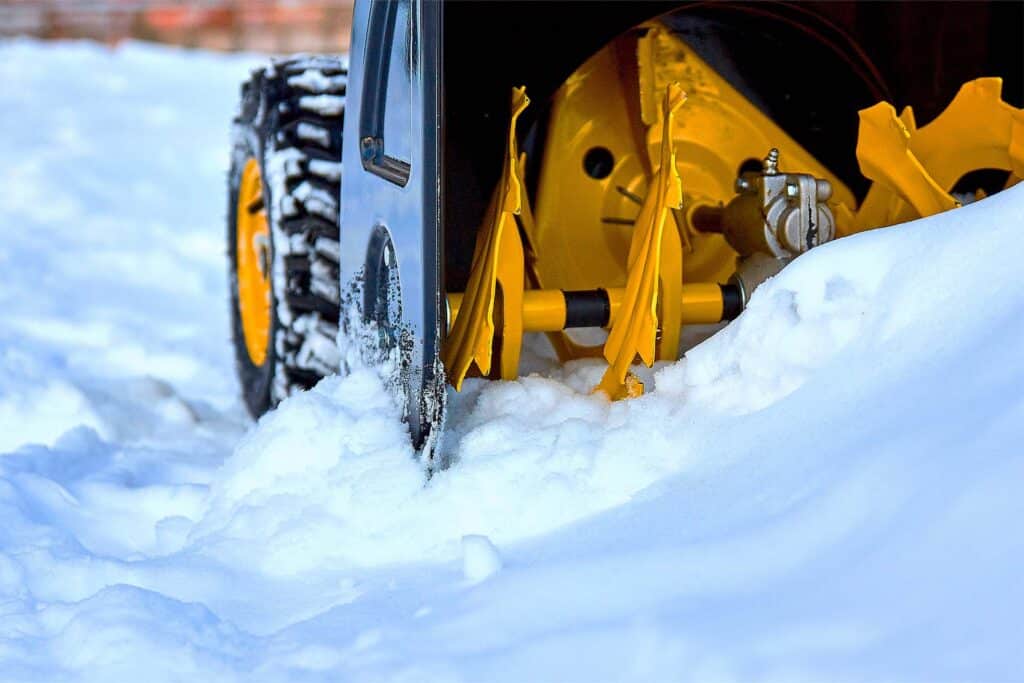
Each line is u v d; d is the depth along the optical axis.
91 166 9.95
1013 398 2.04
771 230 3.09
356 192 3.06
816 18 3.61
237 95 13.40
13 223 8.03
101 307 6.21
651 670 1.92
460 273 3.28
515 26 3.35
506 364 2.93
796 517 2.11
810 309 2.53
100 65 14.61
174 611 2.34
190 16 16.22
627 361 2.80
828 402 2.35
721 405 2.57
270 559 2.56
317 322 3.79
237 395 4.84
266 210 4.04
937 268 2.40
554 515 2.46
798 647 1.86
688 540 2.18
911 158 2.96
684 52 3.61
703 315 3.06
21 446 3.65
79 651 2.25
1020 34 3.71
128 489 3.25
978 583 1.82
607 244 3.49
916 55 3.73
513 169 2.78
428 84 2.55
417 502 2.58
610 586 2.13
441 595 2.29
